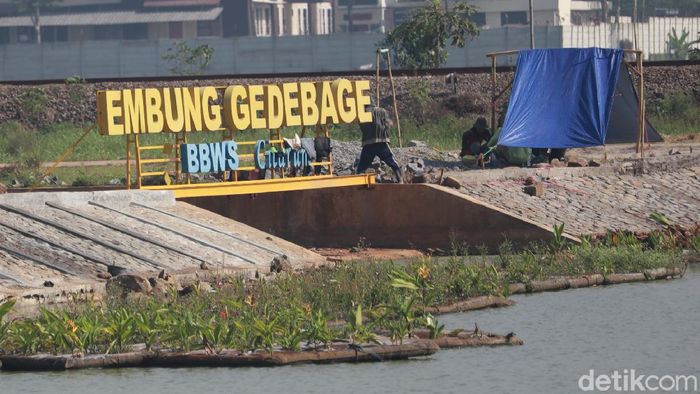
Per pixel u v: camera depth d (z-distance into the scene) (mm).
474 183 145875
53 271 105062
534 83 162125
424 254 133375
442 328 89438
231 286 103188
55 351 85000
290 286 102125
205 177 157875
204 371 81875
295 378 79750
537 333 92750
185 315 86750
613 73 163000
